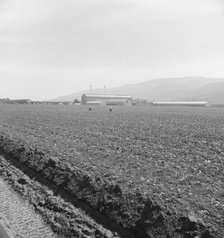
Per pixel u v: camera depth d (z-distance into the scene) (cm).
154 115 5766
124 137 2661
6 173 1806
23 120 4459
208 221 971
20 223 1135
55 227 1100
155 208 1051
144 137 2656
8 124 3897
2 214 1209
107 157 1855
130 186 1287
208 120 4506
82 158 1825
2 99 19488
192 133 2920
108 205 1179
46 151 2033
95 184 1340
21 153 2109
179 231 945
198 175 1471
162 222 990
